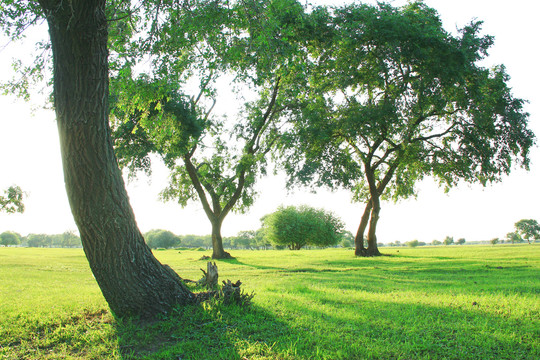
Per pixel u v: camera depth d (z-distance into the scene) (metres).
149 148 24.48
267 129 30.53
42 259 26.70
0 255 30.91
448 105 27.53
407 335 5.66
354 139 28.22
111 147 5.84
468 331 5.78
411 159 28.78
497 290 9.83
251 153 30.27
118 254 5.88
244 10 7.91
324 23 21.50
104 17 5.55
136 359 4.94
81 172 5.43
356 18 23.41
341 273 16.45
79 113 5.36
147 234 152.00
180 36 8.02
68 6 5.11
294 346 5.14
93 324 6.36
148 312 6.29
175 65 8.70
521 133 25.55
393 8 25.00
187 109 22.80
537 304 7.32
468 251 36.16
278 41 8.31
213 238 30.28
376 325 6.19
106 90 5.67
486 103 25.14
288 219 73.88
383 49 24.02
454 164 27.83
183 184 33.38
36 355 5.18
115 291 6.05
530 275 13.95
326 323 6.31
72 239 164.25
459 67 22.67
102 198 5.61
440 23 25.41
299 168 26.81
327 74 25.30
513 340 5.30
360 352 4.99
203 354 5.05
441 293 9.45
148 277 6.32
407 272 16.61
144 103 9.14
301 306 7.50
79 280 14.11
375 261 23.67
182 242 183.75
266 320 6.49
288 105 29.09
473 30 24.83
